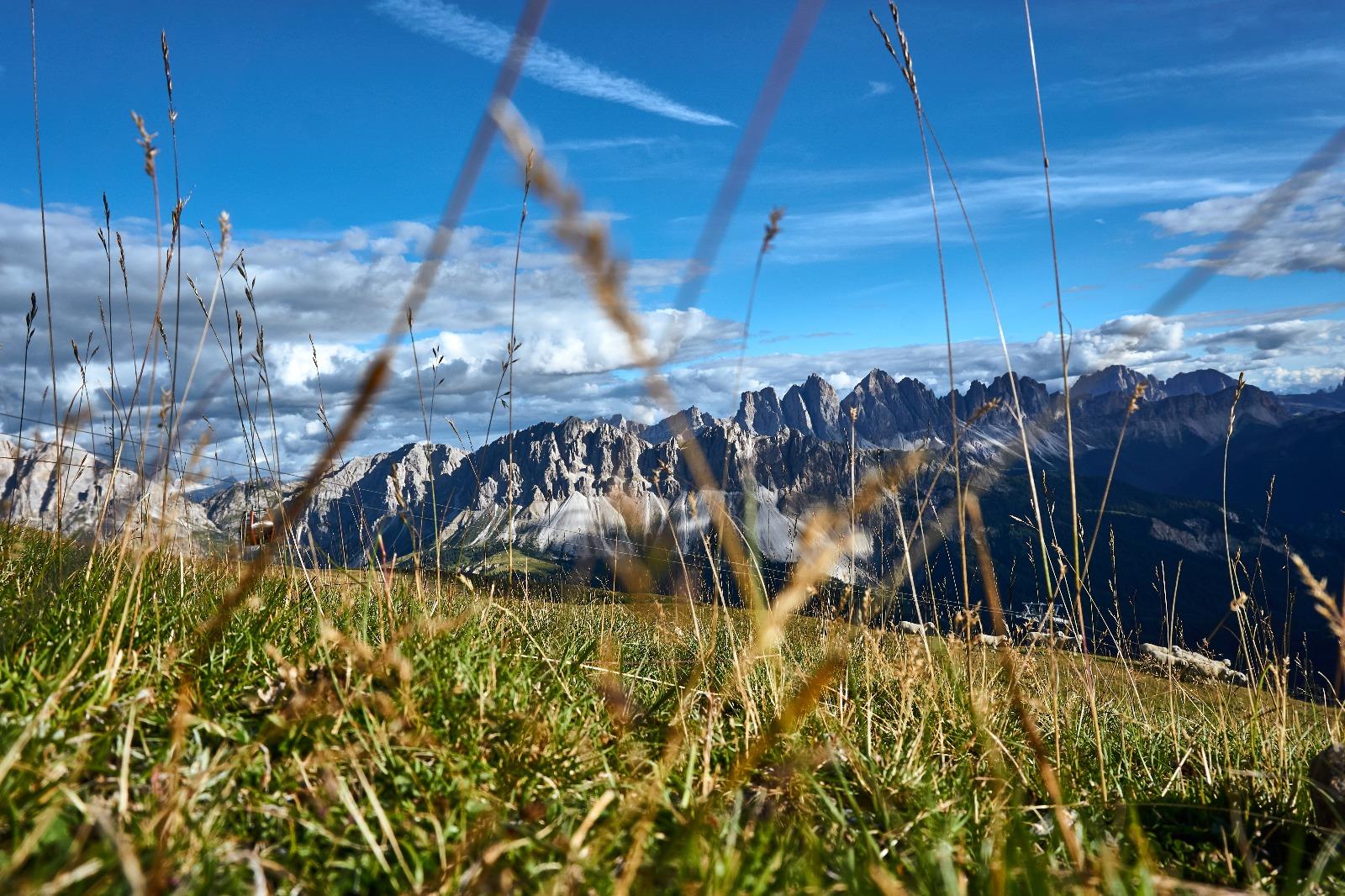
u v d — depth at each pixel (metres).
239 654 3.60
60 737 2.59
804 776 3.17
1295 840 2.91
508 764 3.05
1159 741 5.28
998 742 3.79
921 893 2.34
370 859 2.34
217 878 2.13
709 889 2.18
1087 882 2.62
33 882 1.81
